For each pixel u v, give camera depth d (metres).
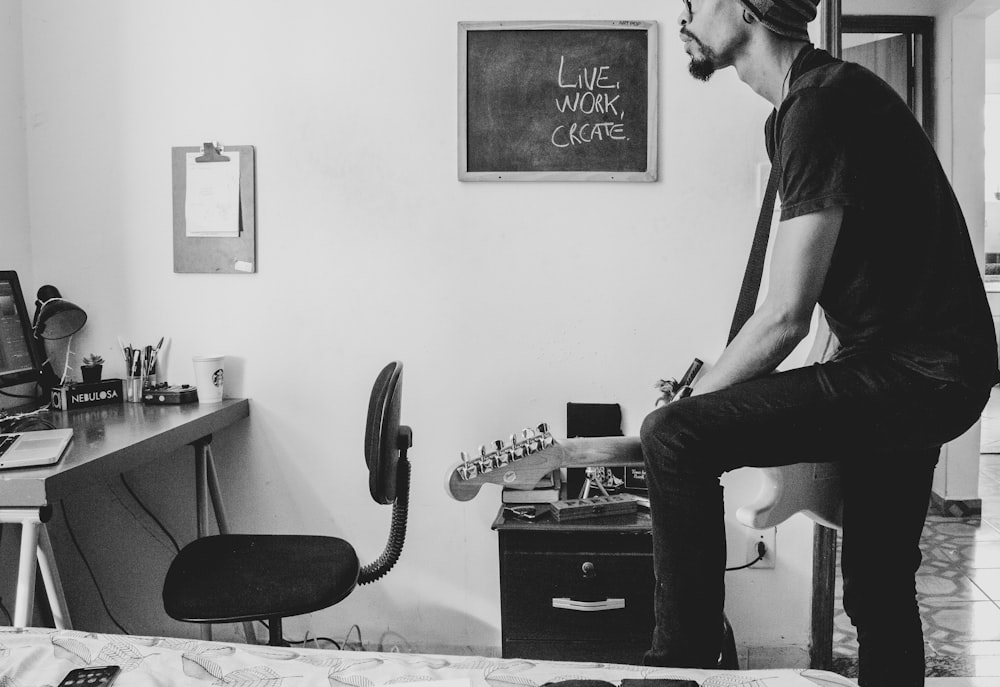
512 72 2.21
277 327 2.31
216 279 2.32
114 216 2.33
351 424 2.31
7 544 2.21
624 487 2.13
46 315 2.18
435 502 2.30
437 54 2.24
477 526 2.30
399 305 2.28
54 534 2.40
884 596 1.38
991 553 3.16
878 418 1.14
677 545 1.09
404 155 2.26
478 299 2.26
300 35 2.26
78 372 2.36
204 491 2.19
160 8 2.29
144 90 2.30
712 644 1.09
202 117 2.29
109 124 2.32
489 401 2.27
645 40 2.19
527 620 1.92
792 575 2.23
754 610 2.25
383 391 1.71
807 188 1.13
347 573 1.74
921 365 1.16
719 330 2.22
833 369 1.15
